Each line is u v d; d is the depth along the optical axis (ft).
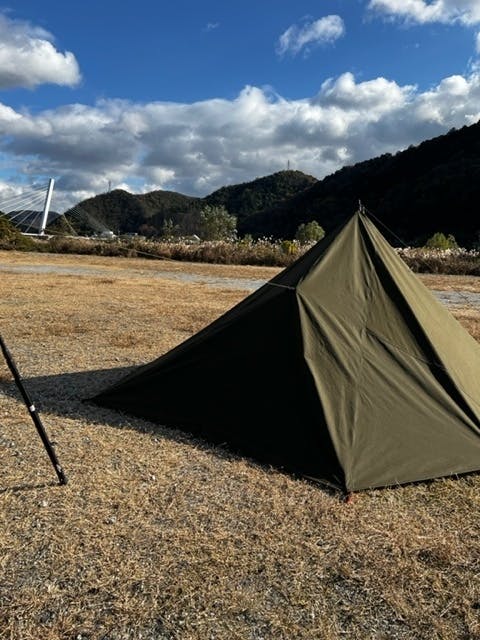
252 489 10.37
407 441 11.19
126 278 47.98
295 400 11.71
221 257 73.31
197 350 13.57
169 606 7.14
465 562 8.28
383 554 8.42
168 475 10.85
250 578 7.75
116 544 8.46
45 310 28.86
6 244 80.38
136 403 14.03
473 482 10.79
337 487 10.36
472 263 65.82
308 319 12.17
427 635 6.78
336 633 6.77
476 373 13.51
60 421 13.57
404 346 12.41
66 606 7.11
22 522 8.99
